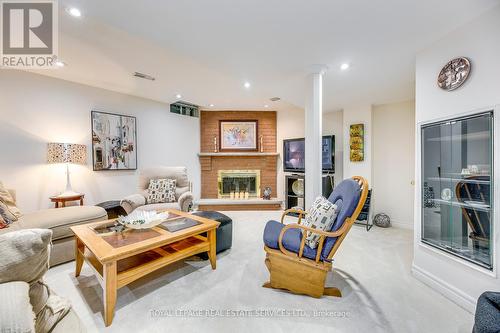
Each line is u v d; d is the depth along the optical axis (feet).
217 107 16.72
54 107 10.52
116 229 6.55
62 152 9.71
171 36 6.26
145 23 5.65
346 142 13.80
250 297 5.76
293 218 13.73
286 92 11.13
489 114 4.96
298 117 16.65
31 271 2.50
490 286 4.91
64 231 7.39
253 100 14.71
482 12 5.05
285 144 16.31
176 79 10.84
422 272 6.56
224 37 6.30
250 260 7.86
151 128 14.42
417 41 6.31
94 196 11.85
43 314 2.69
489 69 4.96
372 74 8.73
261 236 10.35
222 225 8.39
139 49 7.87
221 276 6.78
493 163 4.90
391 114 12.62
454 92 5.69
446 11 5.07
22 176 9.70
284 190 17.06
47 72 9.90
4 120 9.29
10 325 2.01
